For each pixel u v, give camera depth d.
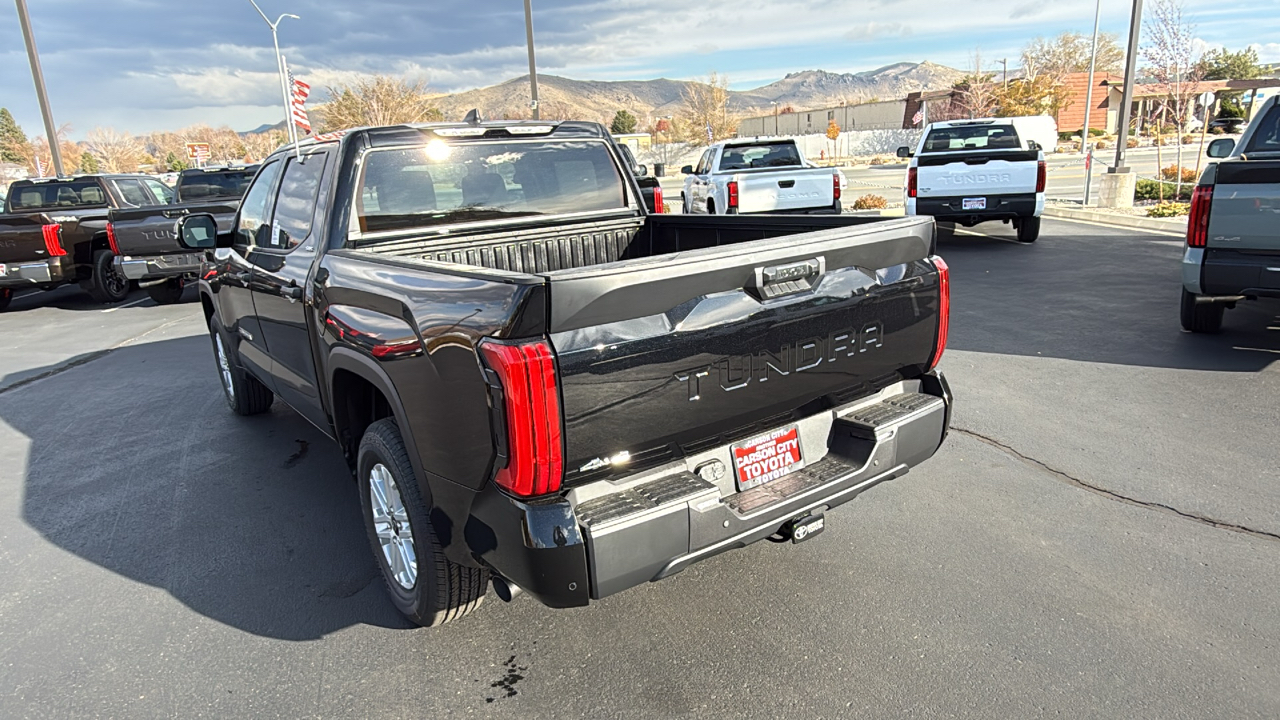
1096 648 2.92
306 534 4.19
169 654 3.18
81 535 4.29
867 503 4.15
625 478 2.56
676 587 3.47
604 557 2.36
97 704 2.88
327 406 3.82
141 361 8.35
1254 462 4.40
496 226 4.27
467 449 2.46
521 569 2.41
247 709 2.82
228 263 5.11
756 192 13.66
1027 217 12.61
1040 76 50.06
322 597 3.57
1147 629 3.01
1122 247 11.96
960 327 7.72
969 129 13.79
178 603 3.56
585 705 2.77
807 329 2.83
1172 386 5.69
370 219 3.86
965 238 13.98
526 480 2.29
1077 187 22.69
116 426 6.16
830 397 3.12
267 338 4.64
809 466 3.05
